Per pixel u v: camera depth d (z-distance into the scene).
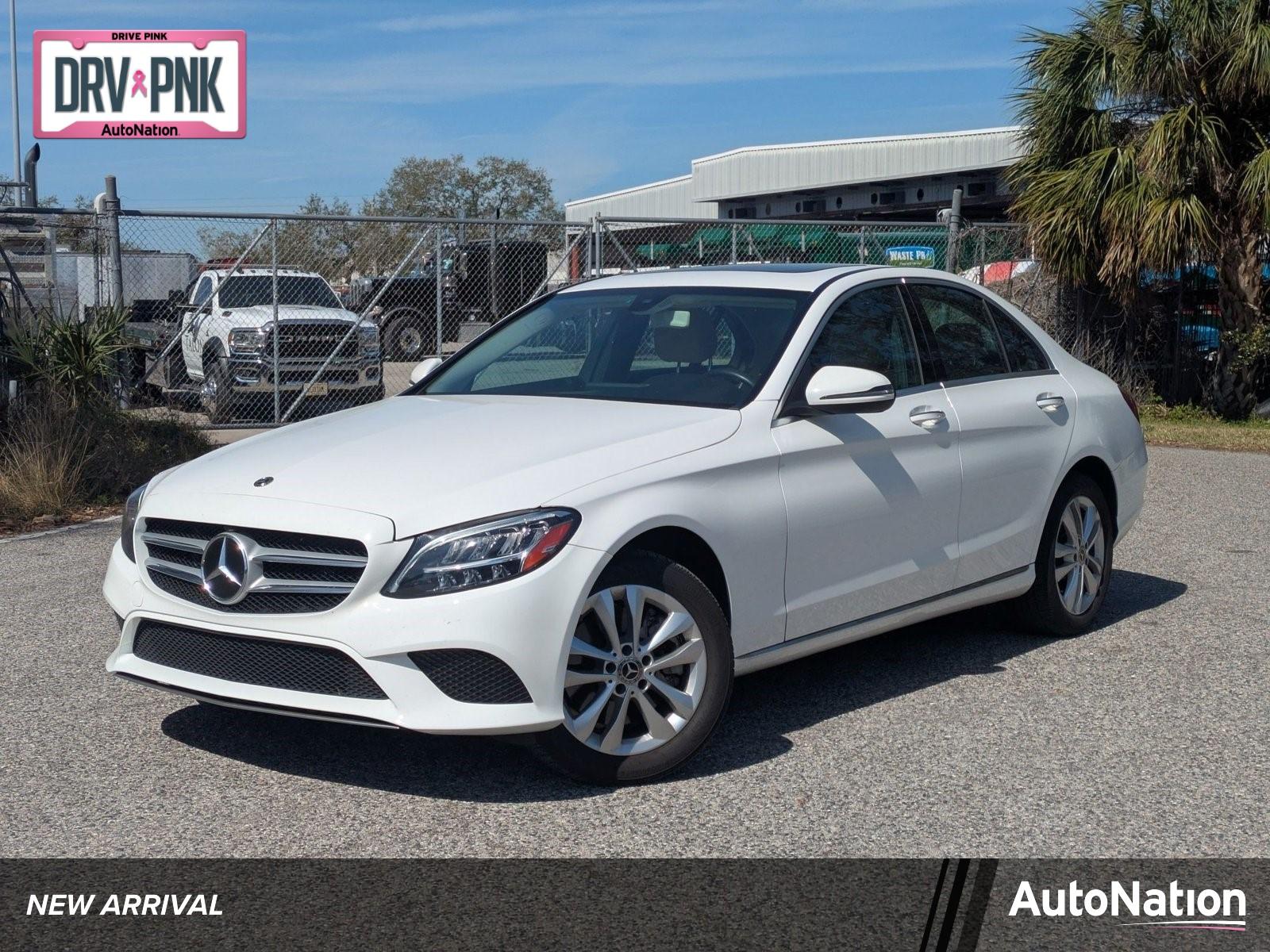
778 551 4.65
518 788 4.23
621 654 4.19
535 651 3.96
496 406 5.02
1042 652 5.89
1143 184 15.59
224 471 4.50
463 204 57.81
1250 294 16.20
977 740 4.69
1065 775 4.36
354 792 4.19
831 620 4.91
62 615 6.59
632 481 4.25
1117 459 6.36
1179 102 16.05
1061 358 6.39
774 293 5.34
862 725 4.86
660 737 4.27
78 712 5.00
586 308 5.73
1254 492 10.79
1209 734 4.77
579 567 4.04
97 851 3.75
